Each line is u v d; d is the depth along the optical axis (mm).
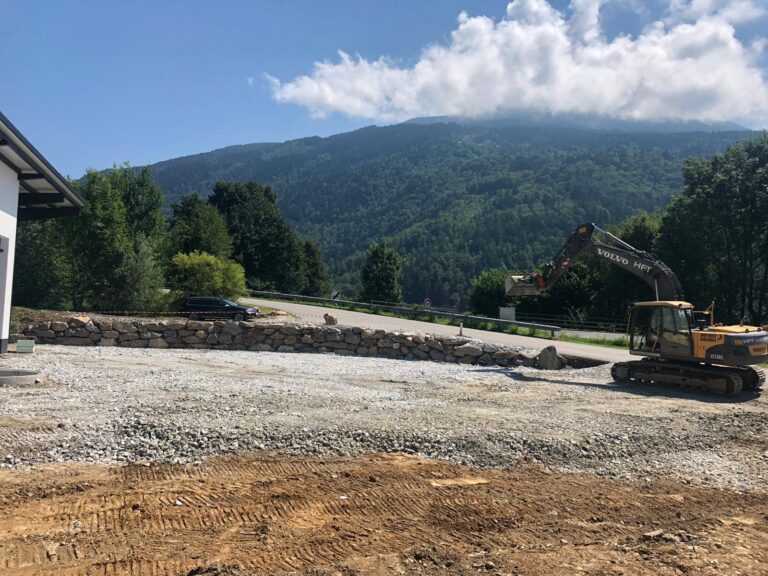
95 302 30766
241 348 20984
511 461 7547
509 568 4547
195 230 46250
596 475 7301
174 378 12195
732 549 5148
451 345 20531
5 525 4914
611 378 16188
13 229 15992
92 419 7895
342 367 16703
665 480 7266
